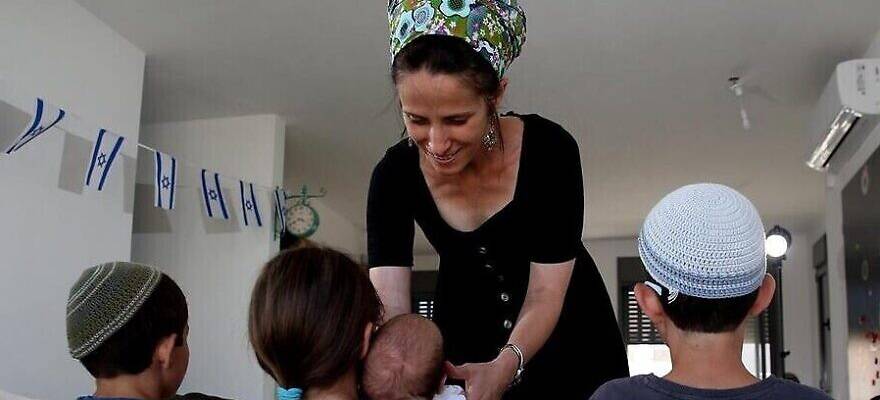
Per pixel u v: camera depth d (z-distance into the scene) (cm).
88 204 356
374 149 584
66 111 348
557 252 170
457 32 144
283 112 503
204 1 365
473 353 176
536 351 169
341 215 800
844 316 466
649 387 132
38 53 335
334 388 132
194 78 447
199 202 496
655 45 412
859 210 423
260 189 493
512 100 486
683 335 132
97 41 372
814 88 459
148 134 516
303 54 421
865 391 414
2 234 309
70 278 342
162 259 492
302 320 129
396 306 173
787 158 597
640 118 516
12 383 310
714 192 135
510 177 169
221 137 507
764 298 133
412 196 175
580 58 428
